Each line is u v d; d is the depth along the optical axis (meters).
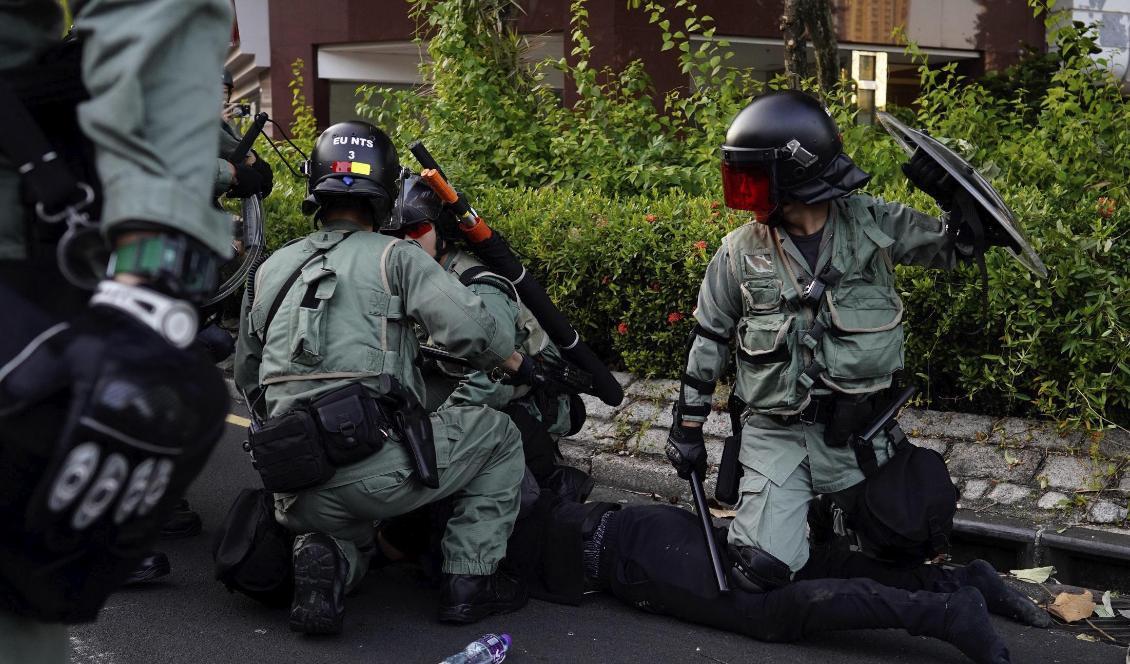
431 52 8.01
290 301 3.14
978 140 5.92
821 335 3.18
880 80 11.76
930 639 3.30
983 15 12.16
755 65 12.73
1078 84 5.59
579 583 3.50
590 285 5.64
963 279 4.48
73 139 1.41
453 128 7.57
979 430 4.51
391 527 3.75
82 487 1.21
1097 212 4.47
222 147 3.83
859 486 3.25
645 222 5.39
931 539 3.16
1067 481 4.11
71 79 1.38
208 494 4.66
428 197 3.55
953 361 4.67
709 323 3.37
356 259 3.17
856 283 3.21
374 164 3.26
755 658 3.12
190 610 3.42
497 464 3.42
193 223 1.26
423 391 3.30
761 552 3.21
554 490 3.82
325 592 3.11
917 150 3.23
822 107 3.21
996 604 3.41
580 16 7.61
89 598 1.32
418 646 3.20
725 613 3.27
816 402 3.21
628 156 6.93
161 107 1.29
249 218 3.84
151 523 1.31
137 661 3.04
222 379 1.35
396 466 3.09
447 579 3.36
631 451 5.00
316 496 3.08
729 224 5.18
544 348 3.74
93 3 1.28
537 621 3.41
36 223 1.34
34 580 1.26
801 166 3.09
